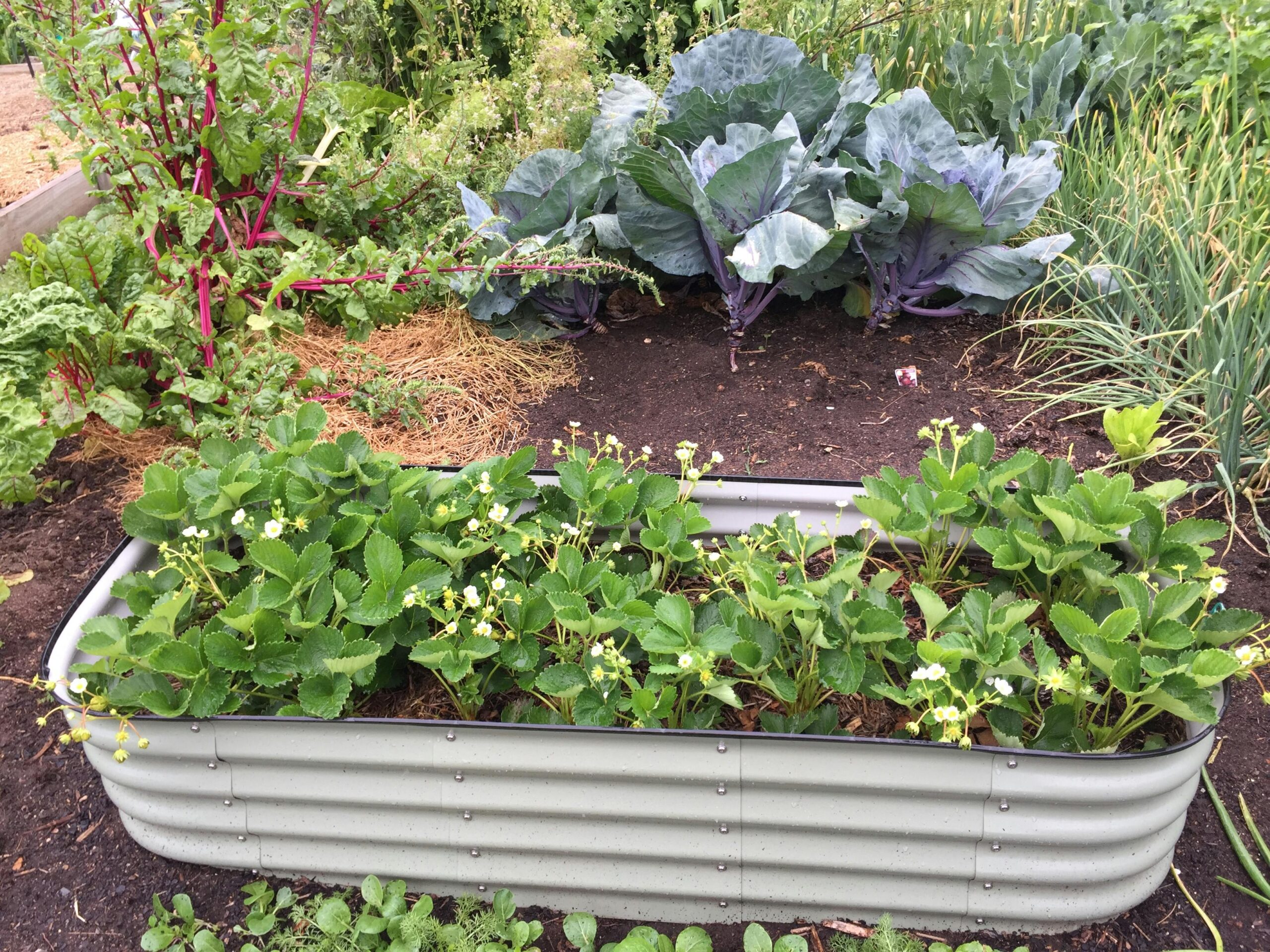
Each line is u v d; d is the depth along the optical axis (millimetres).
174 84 3635
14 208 4262
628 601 2162
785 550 2529
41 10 3680
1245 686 2613
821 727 2137
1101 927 2061
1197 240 3549
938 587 2562
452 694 2246
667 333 4098
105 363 3342
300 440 2527
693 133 4098
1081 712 2189
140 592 2227
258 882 2195
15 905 2193
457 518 2379
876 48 5031
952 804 1920
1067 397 3449
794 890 2045
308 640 2111
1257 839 2219
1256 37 4500
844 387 3691
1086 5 5238
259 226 3988
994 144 4055
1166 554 2242
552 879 2092
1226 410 3172
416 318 4086
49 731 2598
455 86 4871
